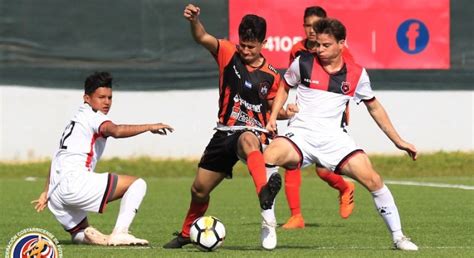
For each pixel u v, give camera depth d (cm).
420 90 7400
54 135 7306
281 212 5184
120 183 3581
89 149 3588
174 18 7275
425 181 6938
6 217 4859
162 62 7288
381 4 7288
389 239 3919
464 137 7481
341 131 3384
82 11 7225
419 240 3859
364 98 3419
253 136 3303
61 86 7256
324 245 3694
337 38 3338
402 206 5319
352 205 4375
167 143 7369
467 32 7394
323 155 3350
